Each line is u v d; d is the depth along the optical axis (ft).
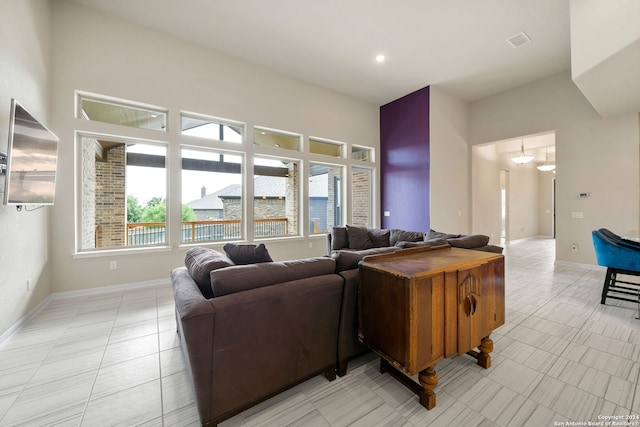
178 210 12.44
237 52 13.37
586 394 5.08
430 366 4.76
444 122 17.80
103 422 4.50
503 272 6.33
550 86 15.72
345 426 4.41
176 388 5.35
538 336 7.36
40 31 9.07
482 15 10.67
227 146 13.83
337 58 13.88
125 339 7.24
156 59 11.74
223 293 4.51
